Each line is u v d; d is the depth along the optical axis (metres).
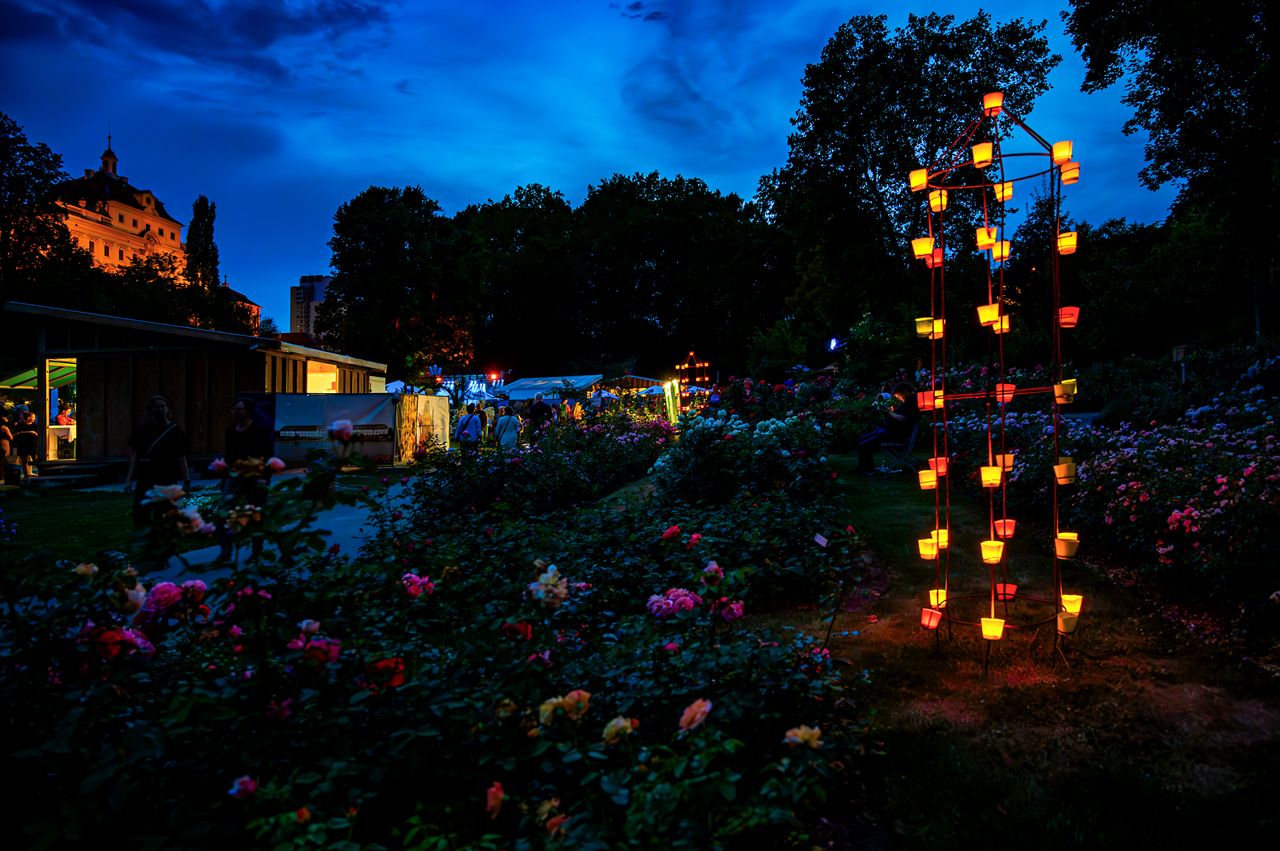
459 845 1.84
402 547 4.38
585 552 4.84
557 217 64.75
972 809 2.28
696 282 53.84
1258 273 19.53
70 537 7.58
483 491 8.05
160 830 1.74
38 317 15.05
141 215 86.00
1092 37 14.58
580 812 2.00
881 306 28.53
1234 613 3.70
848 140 28.28
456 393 31.47
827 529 5.32
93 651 2.09
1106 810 2.23
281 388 18.00
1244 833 2.09
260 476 2.20
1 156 35.44
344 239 41.31
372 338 39.56
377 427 15.79
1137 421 12.00
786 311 52.38
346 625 2.27
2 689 1.90
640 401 21.66
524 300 53.81
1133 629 3.64
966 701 2.98
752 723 2.49
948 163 3.97
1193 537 4.27
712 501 7.03
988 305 3.73
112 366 16.42
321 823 1.70
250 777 1.86
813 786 2.04
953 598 4.27
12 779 1.84
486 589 3.32
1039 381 17.20
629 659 2.79
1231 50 12.66
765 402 13.33
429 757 2.07
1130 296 26.92
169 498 2.14
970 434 10.17
